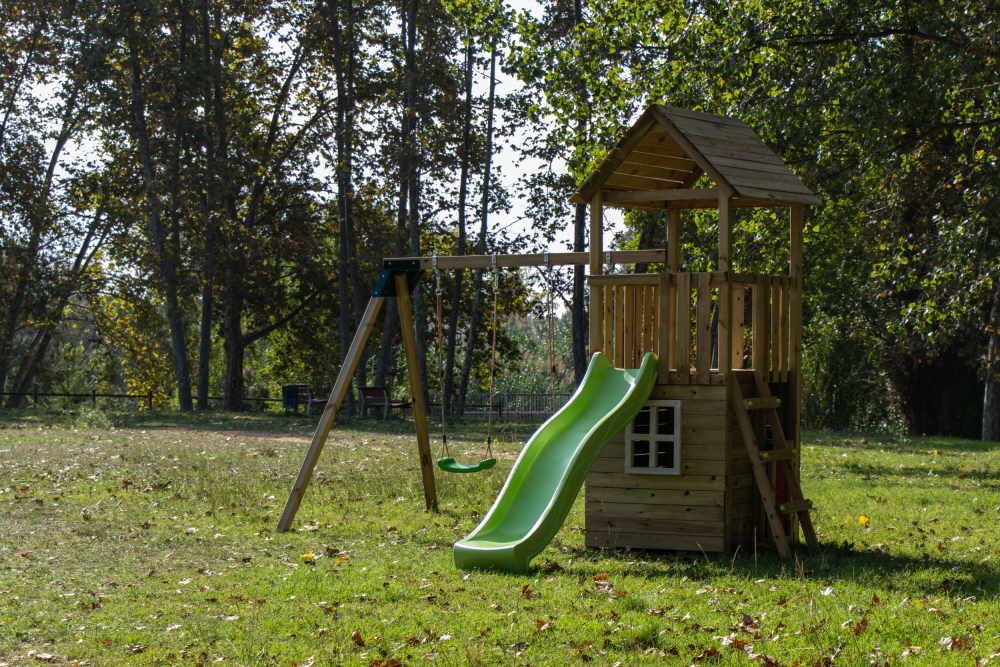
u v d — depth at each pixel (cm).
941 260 1714
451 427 2755
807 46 1750
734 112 1770
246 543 1017
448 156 3547
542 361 5591
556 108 2134
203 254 3562
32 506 1237
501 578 844
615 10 2045
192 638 666
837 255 1934
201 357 3606
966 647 622
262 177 3741
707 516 966
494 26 2175
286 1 3697
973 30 1653
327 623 698
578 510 1249
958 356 2856
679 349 984
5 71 3784
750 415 998
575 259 1129
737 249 1942
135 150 3662
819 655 605
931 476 1612
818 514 1213
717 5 1838
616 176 1088
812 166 1750
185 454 1834
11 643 656
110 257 3897
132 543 1009
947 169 1819
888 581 816
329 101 3631
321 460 1773
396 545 1012
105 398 4806
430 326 4344
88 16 3347
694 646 630
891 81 1603
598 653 621
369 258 3788
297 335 4353
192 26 3575
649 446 986
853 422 3275
